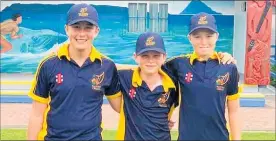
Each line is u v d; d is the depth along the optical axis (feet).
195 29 16.02
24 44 50.85
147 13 49.78
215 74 16.06
